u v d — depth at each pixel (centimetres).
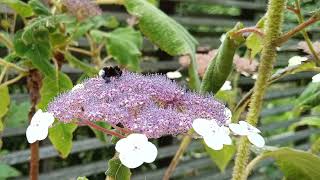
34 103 39
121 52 47
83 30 43
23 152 59
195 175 86
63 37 38
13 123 48
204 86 28
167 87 22
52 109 22
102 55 63
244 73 42
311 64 29
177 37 34
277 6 24
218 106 22
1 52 56
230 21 84
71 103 21
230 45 27
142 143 18
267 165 91
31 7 38
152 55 74
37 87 39
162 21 34
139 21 34
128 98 21
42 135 21
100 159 73
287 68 29
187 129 20
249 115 25
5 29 45
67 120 21
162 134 20
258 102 25
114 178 23
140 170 76
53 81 37
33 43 35
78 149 65
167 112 20
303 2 31
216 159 39
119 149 18
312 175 27
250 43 32
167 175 32
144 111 21
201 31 84
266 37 25
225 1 83
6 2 37
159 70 74
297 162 26
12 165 65
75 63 39
